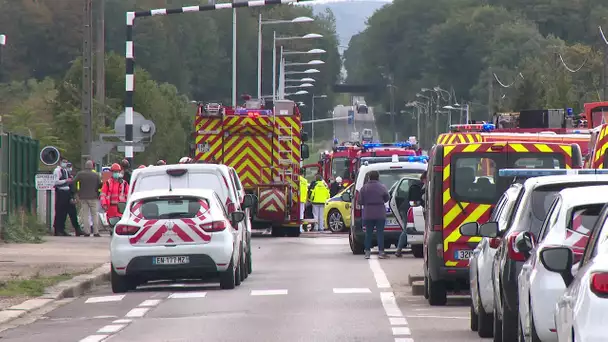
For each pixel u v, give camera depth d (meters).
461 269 52.06
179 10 103.81
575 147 52.50
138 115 105.00
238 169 115.12
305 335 41.75
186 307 52.12
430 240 52.50
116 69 165.75
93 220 104.00
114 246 59.94
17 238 93.75
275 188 114.62
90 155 104.19
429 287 52.62
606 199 29.47
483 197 52.47
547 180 35.66
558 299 27.08
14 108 149.25
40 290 57.69
